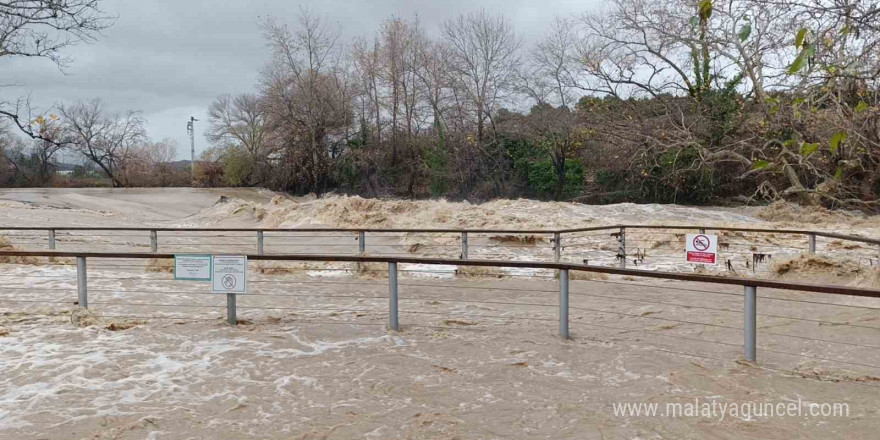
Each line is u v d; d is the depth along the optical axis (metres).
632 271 6.58
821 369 6.23
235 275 7.51
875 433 4.61
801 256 13.14
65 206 31.97
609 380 5.79
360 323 7.93
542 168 45.12
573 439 4.51
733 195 37.59
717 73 32.53
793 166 29.36
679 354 6.65
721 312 9.07
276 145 51.50
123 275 12.01
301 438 4.50
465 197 46.00
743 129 32.28
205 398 5.26
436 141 48.56
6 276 11.62
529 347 6.87
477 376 5.88
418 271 12.82
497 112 46.91
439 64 47.94
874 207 26.70
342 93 50.16
